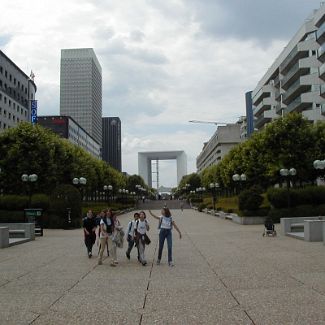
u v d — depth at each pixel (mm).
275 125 45906
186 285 9758
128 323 6758
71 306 7895
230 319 6832
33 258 15047
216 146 143250
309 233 19219
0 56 94188
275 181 50062
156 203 122062
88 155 70562
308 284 9453
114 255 13156
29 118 112812
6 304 8102
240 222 34094
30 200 32469
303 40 67750
